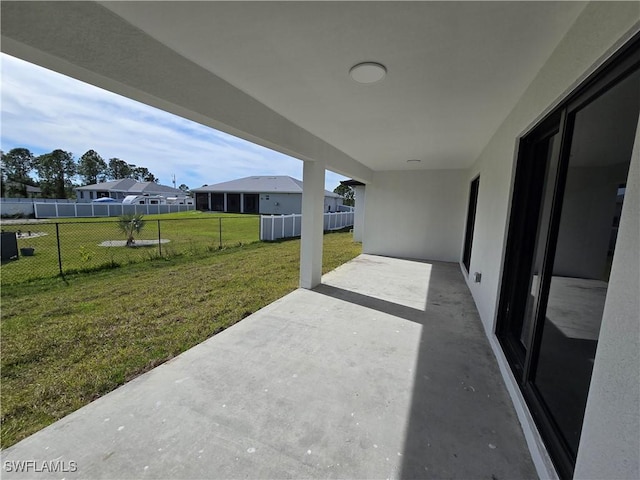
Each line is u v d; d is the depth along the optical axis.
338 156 5.04
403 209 7.37
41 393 2.11
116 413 1.85
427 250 7.23
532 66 1.94
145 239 9.73
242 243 9.43
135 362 2.52
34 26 1.33
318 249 4.73
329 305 3.87
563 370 2.20
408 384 2.21
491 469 1.50
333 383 2.20
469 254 5.82
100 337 2.97
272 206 23.14
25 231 10.60
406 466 1.51
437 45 1.75
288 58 1.97
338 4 1.40
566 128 1.66
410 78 2.21
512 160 2.62
